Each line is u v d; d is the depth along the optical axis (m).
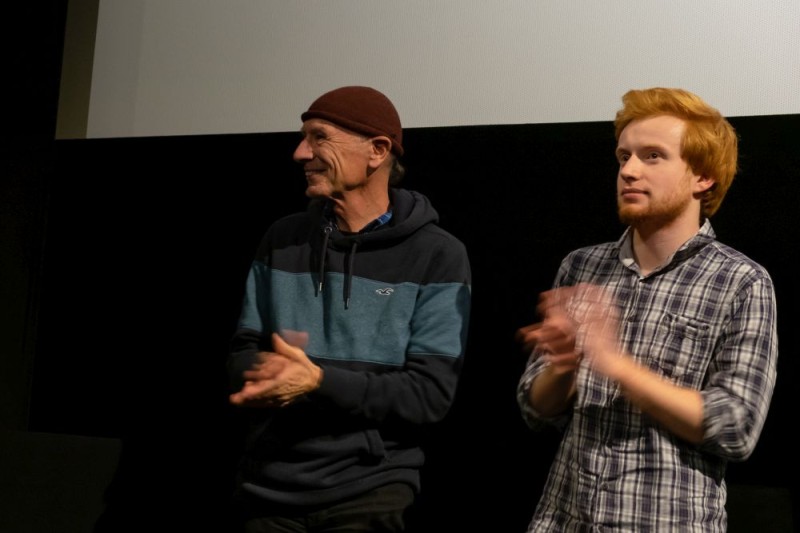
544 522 1.66
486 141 2.19
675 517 1.51
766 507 1.84
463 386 2.18
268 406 1.76
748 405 1.48
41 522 2.21
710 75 2.03
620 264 1.73
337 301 1.91
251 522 1.84
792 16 1.98
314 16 2.36
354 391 1.76
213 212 2.42
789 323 1.95
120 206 2.49
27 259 2.55
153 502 2.39
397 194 2.03
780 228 1.97
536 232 2.15
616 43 2.11
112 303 2.48
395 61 2.28
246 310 2.00
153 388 2.43
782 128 1.97
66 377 2.50
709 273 1.62
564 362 1.53
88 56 2.63
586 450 1.61
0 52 2.63
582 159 2.12
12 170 2.58
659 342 1.60
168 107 2.48
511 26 2.19
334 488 1.79
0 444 2.25
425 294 1.91
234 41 2.43
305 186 2.35
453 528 2.16
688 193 1.65
